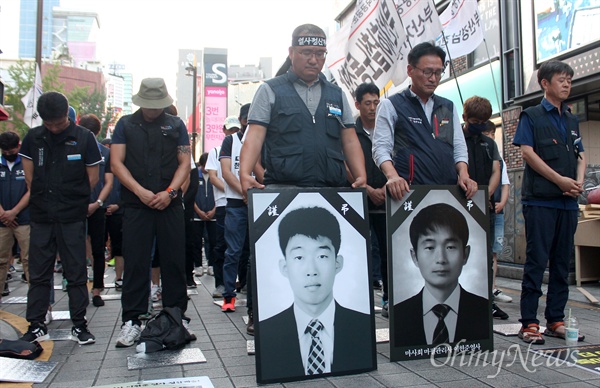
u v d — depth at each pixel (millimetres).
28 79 33062
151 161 4504
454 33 8156
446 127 4168
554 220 4285
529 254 4324
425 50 4035
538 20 10359
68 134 4527
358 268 3604
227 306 5754
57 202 4457
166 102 4488
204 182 8758
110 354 4055
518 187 8484
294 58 3777
